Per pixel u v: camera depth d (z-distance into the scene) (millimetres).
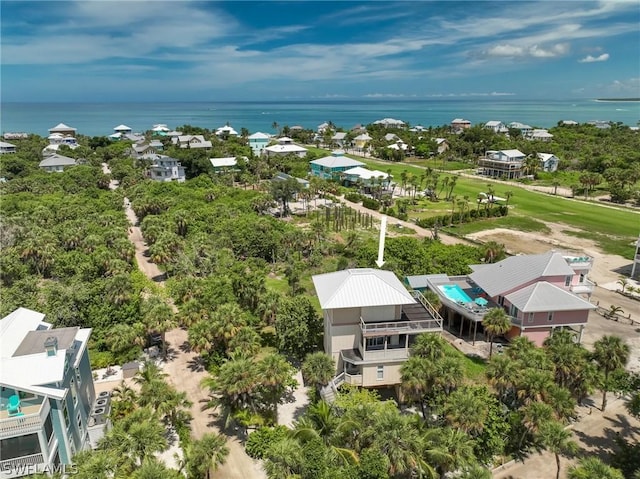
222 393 40688
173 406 39594
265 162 177000
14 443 30672
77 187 127062
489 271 61906
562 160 191000
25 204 101562
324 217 117125
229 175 150375
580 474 30547
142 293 67812
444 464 33125
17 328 39188
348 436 34250
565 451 40188
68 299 55812
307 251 90625
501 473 38125
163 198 108812
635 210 130500
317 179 139500
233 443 40531
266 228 89625
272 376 39031
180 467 36438
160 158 151125
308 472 31344
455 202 134375
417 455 31938
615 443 41594
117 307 56812
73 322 54594
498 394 42719
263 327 59719
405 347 45531
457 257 74500
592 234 107938
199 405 45406
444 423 38500
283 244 87875
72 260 72312
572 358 41594
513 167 173125
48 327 43281
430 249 78688
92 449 36594
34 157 170125
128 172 150000
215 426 42750
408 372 39438
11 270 68562
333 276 50438
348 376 44938
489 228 112562
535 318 54094
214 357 49188
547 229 111562
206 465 33594
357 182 152000
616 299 73188
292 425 42250
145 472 30125
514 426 39938
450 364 39688
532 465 39062
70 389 36219
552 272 56500
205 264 74938
